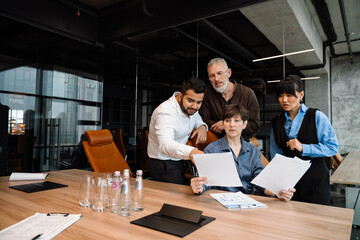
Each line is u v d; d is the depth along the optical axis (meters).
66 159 4.72
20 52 4.19
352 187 2.38
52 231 0.93
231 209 1.21
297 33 2.89
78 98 4.89
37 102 4.39
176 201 1.34
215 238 0.88
